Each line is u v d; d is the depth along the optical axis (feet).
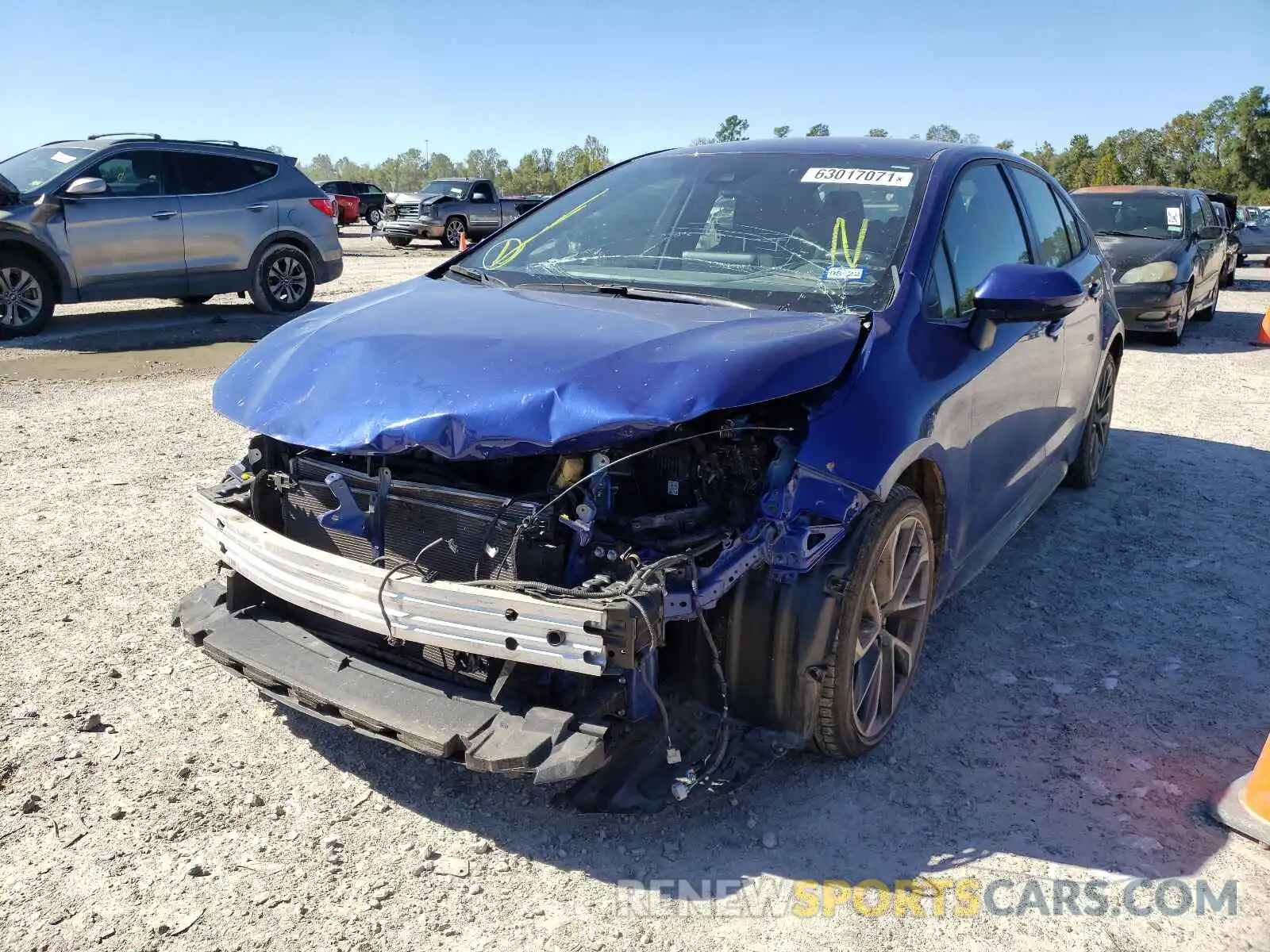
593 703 8.35
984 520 12.79
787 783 9.94
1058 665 12.44
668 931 7.95
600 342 8.93
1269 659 12.59
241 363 10.59
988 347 11.52
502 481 9.14
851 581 9.18
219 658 9.77
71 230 33.63
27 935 7.75
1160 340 37.81
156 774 9.83
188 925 7.88
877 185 12.05
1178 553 16.20
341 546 9.80
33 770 9.78
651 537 8.73
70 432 22.13
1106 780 10.00
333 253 41.22
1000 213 13.67
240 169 38.06
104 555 15.06
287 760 10.13
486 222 88.28
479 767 7.97
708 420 9.00
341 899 8.21
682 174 13.30
